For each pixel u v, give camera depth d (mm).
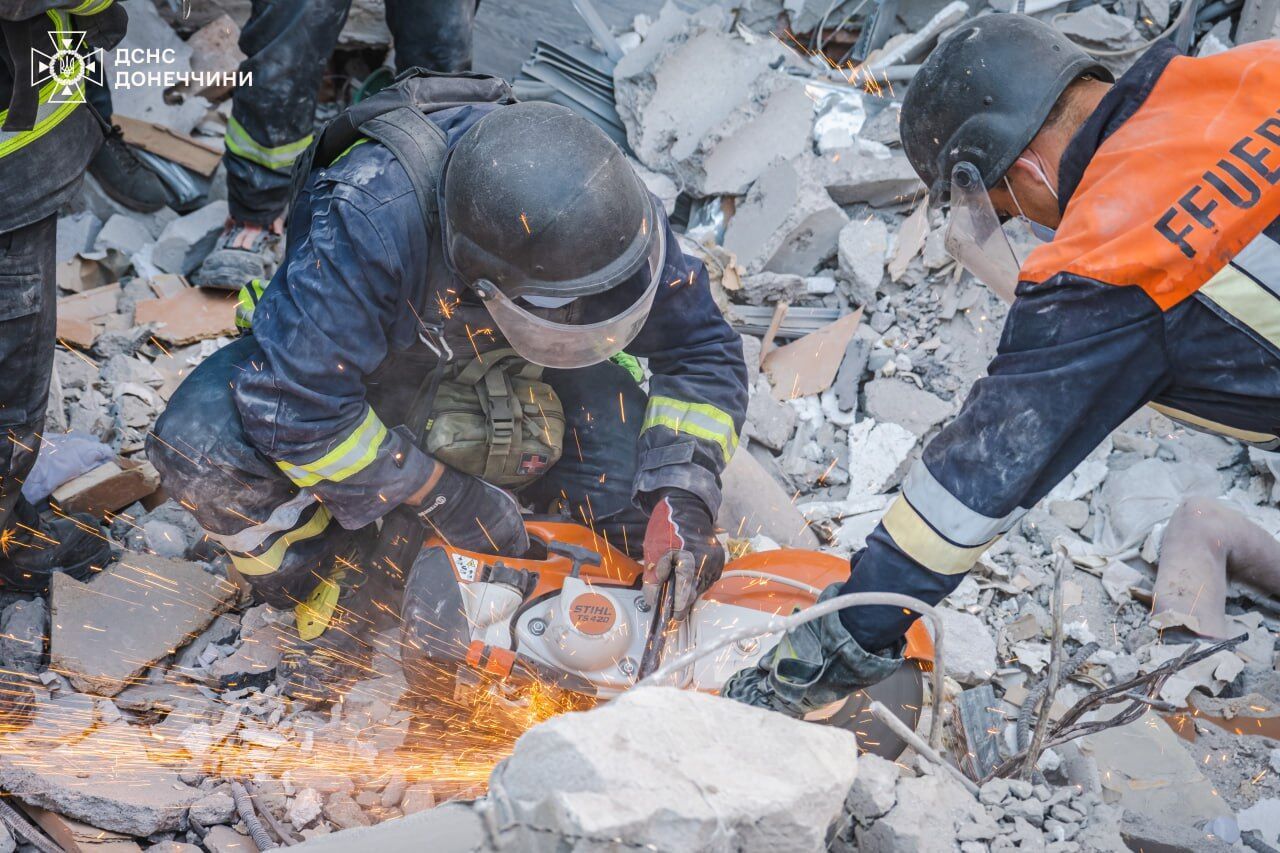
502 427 2309
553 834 1221
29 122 2084
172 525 2746
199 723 2244
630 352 2453
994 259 1749
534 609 2203
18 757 2072
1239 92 1467
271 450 2104
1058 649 1722
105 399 3092
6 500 2320
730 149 3611
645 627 2178
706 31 3793
